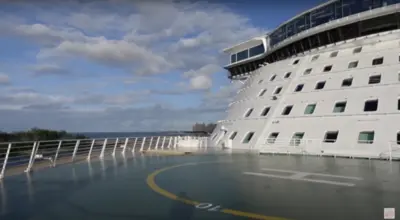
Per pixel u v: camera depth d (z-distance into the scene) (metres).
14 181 14.91
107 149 29.00
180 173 16.91
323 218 8.37
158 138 37.34
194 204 10.05
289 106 28.05
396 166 17.72
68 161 23.28
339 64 27.25
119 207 9.80
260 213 8.94
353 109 23.66
